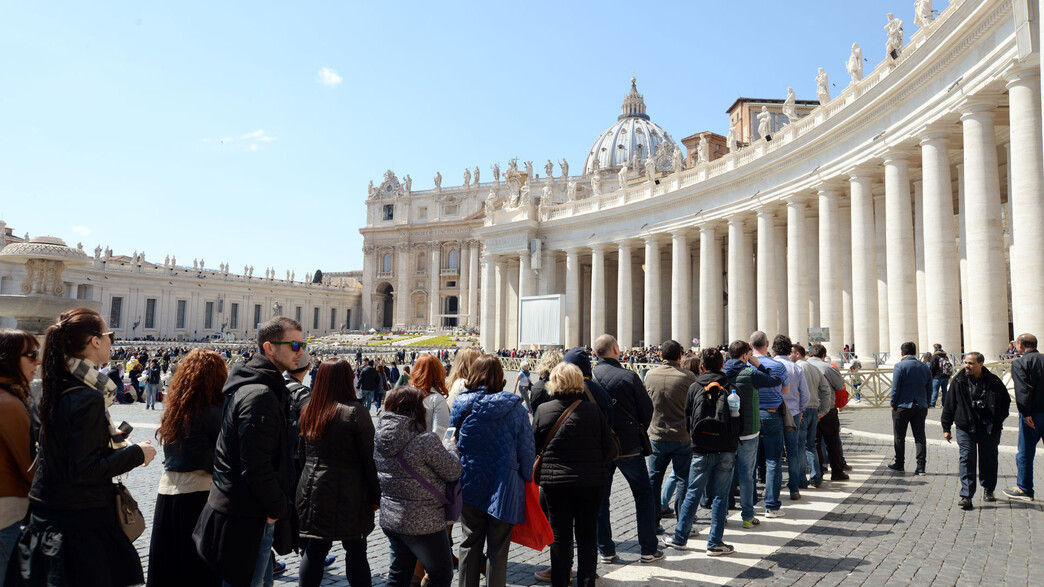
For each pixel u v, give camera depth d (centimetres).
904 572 668
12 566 450
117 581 450
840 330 2762
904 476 1114
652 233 4184
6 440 471
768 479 903
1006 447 1290
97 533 446
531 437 598
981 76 1880
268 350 557
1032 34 1448
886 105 2381
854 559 715
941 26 1995
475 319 11450
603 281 4678
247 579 484
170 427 541
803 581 656
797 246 3048
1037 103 1705
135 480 1213
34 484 442
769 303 3231
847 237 3128
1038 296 1673
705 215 3750
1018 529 793
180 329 9962
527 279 5100
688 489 772
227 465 489
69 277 8406
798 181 3000
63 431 437
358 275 15550
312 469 550
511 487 576
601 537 745
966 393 909
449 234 12006
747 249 3744
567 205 5084
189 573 532
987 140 1922
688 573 695
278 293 11488
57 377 446
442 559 535
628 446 727
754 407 833
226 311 10581
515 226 5162
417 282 12356
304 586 555
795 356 1095
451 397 723
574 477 614
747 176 3375
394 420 539
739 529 855
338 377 561
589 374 723
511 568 752
